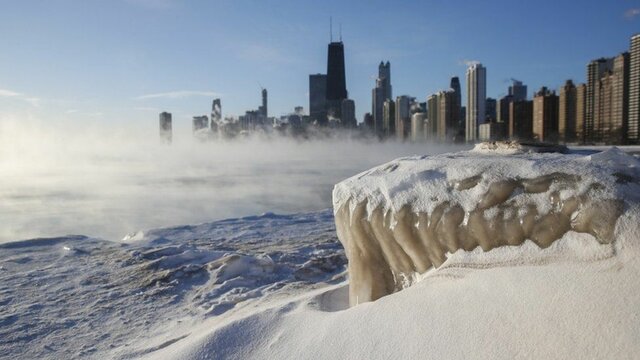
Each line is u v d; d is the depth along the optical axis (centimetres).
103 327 471
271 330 344
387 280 372
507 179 308
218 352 333
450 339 253
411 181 357
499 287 267
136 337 443
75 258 748
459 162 346
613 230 251
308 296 439
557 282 247
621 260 240
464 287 283
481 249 303
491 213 302
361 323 300
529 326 234
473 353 238
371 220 372
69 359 399
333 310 393
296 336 323
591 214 262
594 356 206
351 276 391
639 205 256
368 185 387
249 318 365
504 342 234
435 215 330
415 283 341
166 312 513
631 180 273
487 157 354
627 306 215
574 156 329
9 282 621
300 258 738
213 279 621
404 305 295
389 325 285
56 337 446
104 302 546
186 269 655
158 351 385
